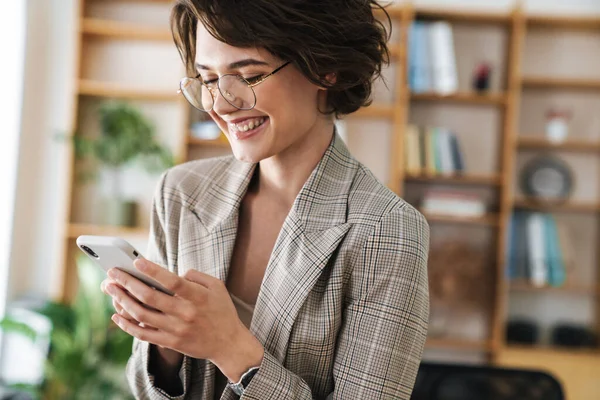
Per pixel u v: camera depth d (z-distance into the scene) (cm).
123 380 323
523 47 427
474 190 430
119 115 390
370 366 103
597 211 427
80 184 410
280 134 102
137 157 400
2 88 383
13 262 392
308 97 105
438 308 429
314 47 100
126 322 97
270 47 97
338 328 108
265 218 116
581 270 427
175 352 111
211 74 101
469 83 427
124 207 394
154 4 419
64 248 391
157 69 418
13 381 359
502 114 420
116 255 92
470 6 424
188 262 116
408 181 431
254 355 99
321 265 105
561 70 427
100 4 416
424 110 428
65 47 409
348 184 113
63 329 338
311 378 108
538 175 420
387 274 104
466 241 429
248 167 118
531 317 426
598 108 424
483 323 427
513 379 172
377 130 427
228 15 94
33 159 406
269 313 107
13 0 379
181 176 123
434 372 172
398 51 409
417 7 405
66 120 410
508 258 409
